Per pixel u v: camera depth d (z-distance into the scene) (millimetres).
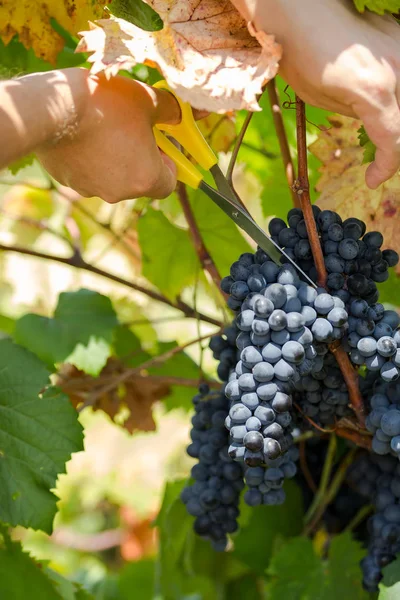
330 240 1074
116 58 991
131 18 1162
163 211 1519
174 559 1491
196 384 1431
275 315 1021
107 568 2725
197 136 1067
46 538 2770
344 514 1346
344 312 1039
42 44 1279
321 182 1274
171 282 1521
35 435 1262
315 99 1001
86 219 1902
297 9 967
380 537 1190
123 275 2037
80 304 1441
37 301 2068
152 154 1025
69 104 986
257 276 1047
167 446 2893
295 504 1379
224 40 1007
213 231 1466
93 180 1030
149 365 1399
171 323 2225
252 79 982
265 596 1512
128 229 1646
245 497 1129
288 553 1329
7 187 2250
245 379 1041
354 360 1069
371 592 1206
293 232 1083
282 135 1317
